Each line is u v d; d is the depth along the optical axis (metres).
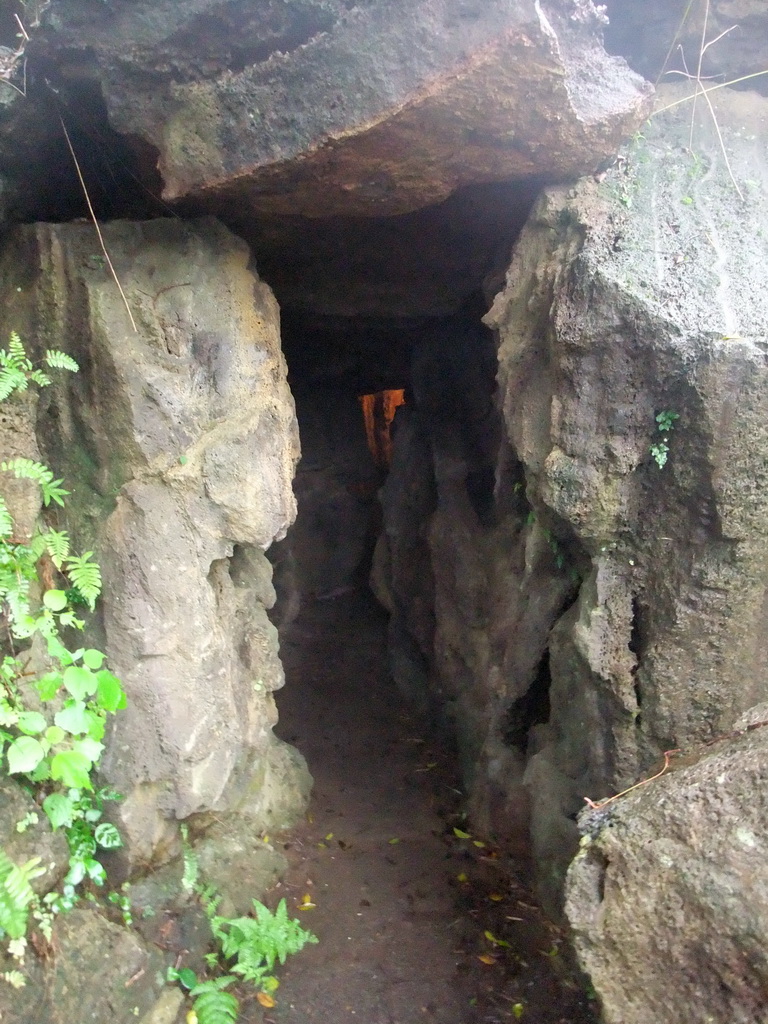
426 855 3.88
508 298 3.18
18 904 1.98
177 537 2.88
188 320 2.88
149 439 2.78
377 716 5.61
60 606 2.44
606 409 2.74
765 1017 1.72
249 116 2.55
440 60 2.37
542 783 3.38
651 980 1.88
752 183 3.05
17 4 2.51
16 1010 2.17
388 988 3.02
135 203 3.22
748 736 2.13
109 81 2.61
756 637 2.75
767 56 3.32
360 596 7.63
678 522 2.71
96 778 2.78
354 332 5.58
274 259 4.12
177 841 3.06
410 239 3.91
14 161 2.78
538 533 3.61
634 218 2.90
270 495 3.09
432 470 5.63
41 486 2.66
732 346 2.45
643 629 2.86
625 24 3.41
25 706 2.50
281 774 4.01
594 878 2.02
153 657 2.86
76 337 2.73
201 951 2.89
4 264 2.79
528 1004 2.94
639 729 2.90
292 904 3.43
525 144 2.74
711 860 1.84
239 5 2.45
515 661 3.75
